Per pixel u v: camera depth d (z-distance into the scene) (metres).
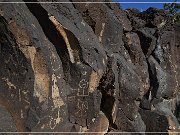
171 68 12.91
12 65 7.47
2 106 7.48
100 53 9.32
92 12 9.75
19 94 7.46
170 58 12.96
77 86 8.61
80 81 8.62
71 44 8.52
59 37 8.34
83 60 8.63
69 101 8.50
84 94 8.72
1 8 7.27
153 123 11.61
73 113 8.58
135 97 10.59
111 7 10.84
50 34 8.25
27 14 7.84
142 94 11.59
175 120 12.05
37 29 7.94
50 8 8.27
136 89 10.57
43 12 8.07
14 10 7.46
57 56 8.35
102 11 10.00
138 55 11.83
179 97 13.16
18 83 7.46
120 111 10.25
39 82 7.66
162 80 12.26
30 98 7.48
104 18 10.09
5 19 7.31
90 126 8.96
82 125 8.73
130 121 10.39
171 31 13.38
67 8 8.87
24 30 7.46
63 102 8.23
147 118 11.64
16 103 7.46
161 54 12.70
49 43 8.19
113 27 10.51
